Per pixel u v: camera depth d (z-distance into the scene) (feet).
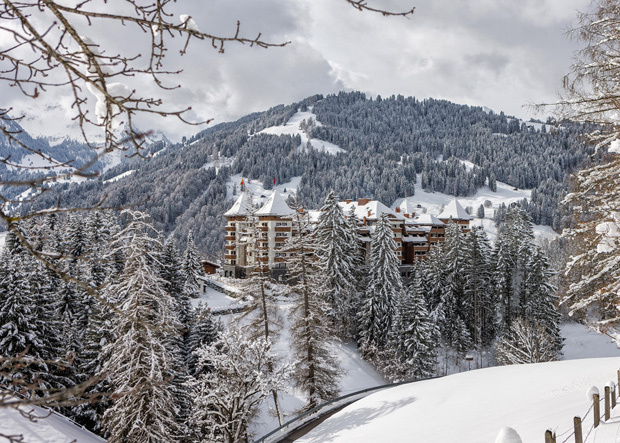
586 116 35.60
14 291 77.46
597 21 33.24
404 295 141.69
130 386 58.70
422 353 128.98
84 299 103.65
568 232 40.83
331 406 79.36
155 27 8.01
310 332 92.73
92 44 7.83
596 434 31.60
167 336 63.98
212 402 65.82
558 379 60.44
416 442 47.06
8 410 58.08
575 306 40.57
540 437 35.81
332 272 135.64
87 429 80.64
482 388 63.26
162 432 59.52
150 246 65.26
